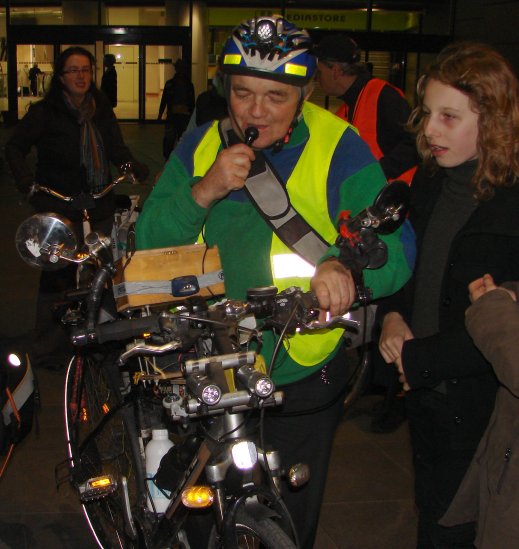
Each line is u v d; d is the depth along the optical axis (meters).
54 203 5.10
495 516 2.05
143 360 2.51
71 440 3.07
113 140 5.26
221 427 2.10
